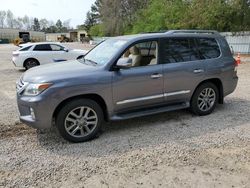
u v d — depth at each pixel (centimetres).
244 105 728
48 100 468
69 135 495
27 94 480
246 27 2564
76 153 460
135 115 548
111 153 457
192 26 2684
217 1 2519
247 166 413
